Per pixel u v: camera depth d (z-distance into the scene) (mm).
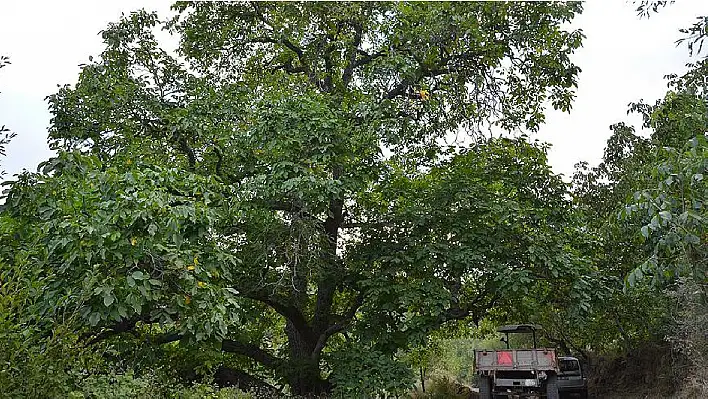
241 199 11727
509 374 16016
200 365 10617
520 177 15305
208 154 13727
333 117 12500
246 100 13914
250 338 16109
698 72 11477
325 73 16453
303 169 11672
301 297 14367
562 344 23547
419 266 13438
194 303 7887
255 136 12312
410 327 13008
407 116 14695
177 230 7680
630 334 18844
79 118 12852
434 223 13961
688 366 13719
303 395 13891
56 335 5562
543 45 15430
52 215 8281
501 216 13469
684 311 10422
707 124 9898
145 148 12602
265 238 12258
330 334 15078
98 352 6367
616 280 15008
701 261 6449
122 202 7613
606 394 19438
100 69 13281
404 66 13891
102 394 6129
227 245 12375
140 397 6758
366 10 15258
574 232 15938
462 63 15438
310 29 15727
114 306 7234
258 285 13047
